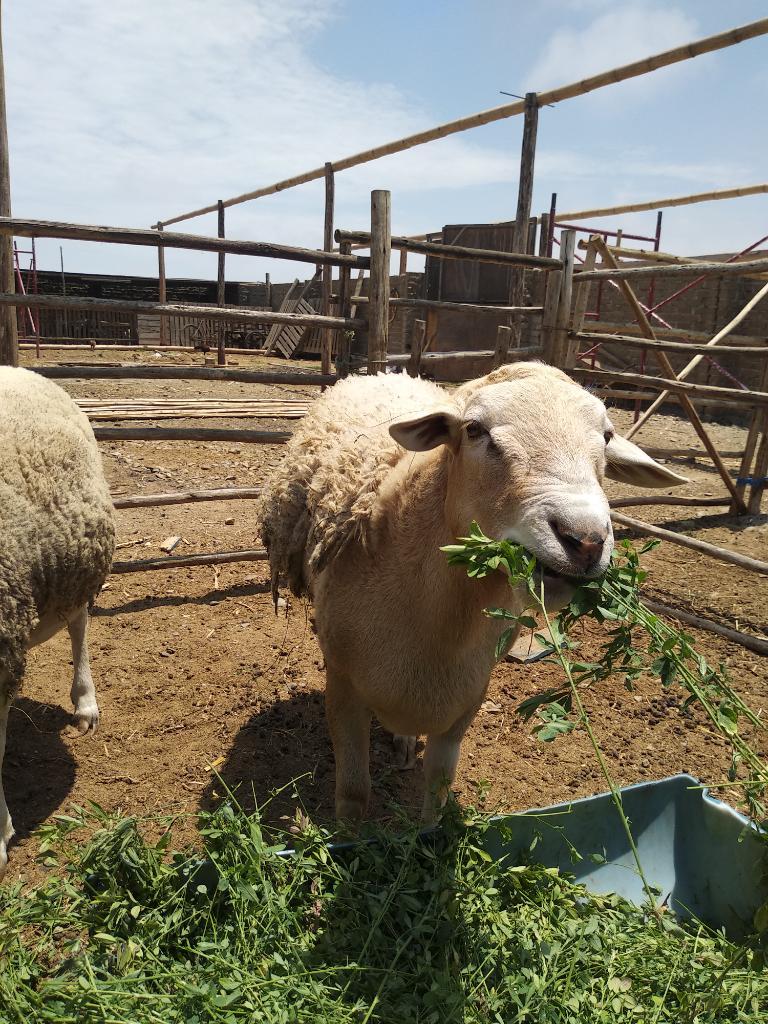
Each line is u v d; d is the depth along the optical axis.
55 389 3.43
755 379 14.39
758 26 6.19
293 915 2.22
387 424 3.36
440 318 15.38
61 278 25.41
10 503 2.84
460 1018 2.07
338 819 2.98
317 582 3.18
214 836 2.33
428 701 2.85
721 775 3.80
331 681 3.10
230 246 5.14
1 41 4.82
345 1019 1.96
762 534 7.49
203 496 5.71
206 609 5.27
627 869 2.90
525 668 4.72
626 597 2.18
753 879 2.65
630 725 4.18
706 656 4.93
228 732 3.96
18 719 3.95
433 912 2.32
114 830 2.33
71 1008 1.89
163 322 24.92
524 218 8.83
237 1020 1.88
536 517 2.08
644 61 7.17
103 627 4.94
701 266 5.96
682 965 2.35
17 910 2.21
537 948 2.29
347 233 5.59
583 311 7.18
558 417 2.28
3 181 4.97
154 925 2.13
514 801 3.53
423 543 2.69
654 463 2.65
